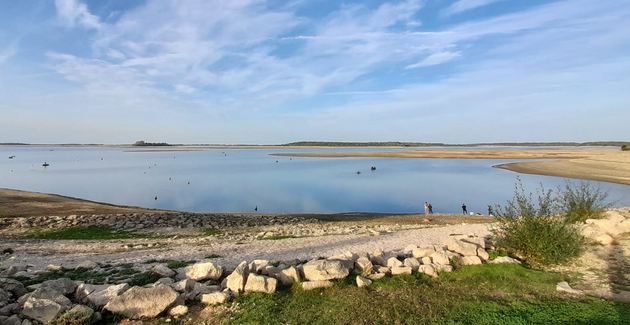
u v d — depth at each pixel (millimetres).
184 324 5801
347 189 48156
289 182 56594
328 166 85250
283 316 5910
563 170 57938
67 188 51500
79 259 11555
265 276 7160
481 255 8789
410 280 7492
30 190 48812
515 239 8906
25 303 5734
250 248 13828
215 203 39875
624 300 6051
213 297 6547
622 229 10719
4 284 6484
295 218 27656
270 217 28203
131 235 19891
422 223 24844
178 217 25344
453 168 72500
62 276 8492
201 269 7883
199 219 25156
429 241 13484
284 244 14719
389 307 6156
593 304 5922
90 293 6406
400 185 50438
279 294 6848
